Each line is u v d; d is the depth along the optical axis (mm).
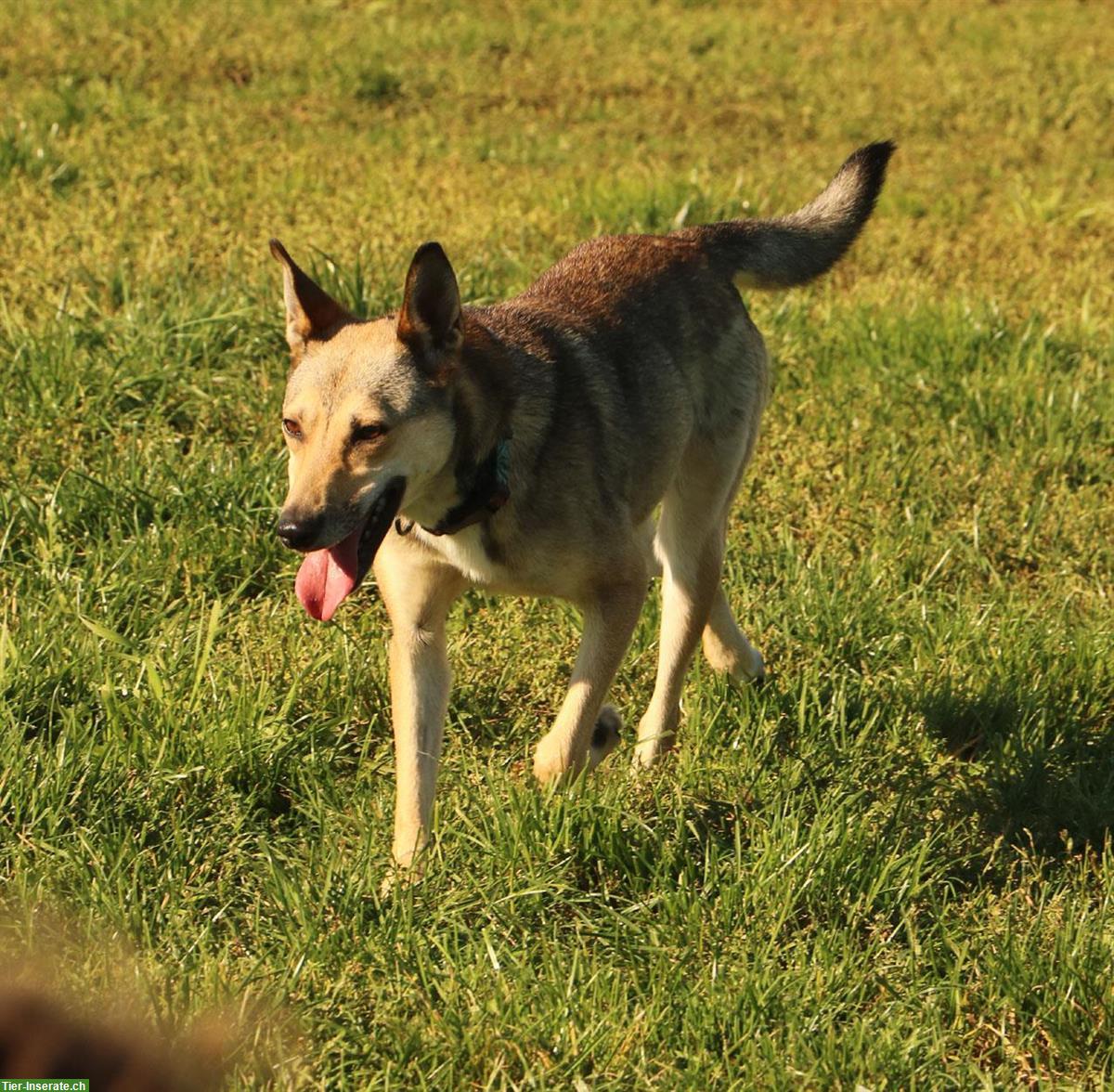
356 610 9070
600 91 20828
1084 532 10328
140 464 9922
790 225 9578
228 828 7035
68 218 14195
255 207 15133
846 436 11328
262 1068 5387
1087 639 8883
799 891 6625
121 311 12039
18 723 7410
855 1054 5633
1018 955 6246
